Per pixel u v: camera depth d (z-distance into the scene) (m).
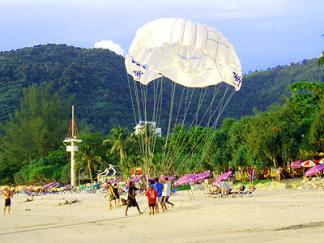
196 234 20.56
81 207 46.81
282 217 23.05
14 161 143.88
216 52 36.12
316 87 73.94
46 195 88.81
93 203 50.78
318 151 65.00
